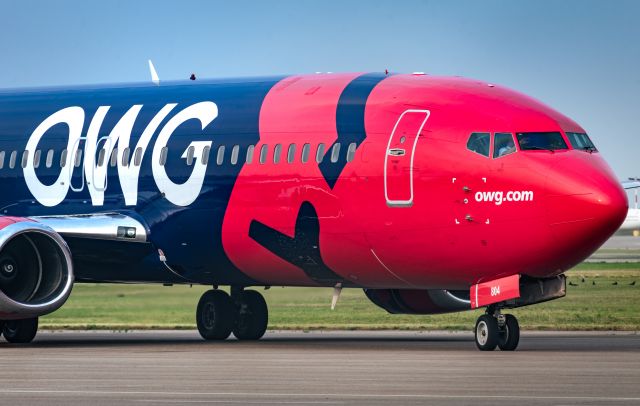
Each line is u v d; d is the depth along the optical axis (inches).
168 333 5068.9
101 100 4483.3
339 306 6382.9
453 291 4170.8
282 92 4114.2
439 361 3169.3
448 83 3865.7
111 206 4298.7
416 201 3666.3
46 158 4463.6
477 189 3587.6
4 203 4525.1
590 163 3580.2
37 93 4653.1
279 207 3929.6
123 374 2834.6
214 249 4114.2
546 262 3550.7
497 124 3634.4
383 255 3762.3
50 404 2271.2
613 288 7047.2
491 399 2326.5
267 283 4197.8
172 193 4170.8
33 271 4035.4
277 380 2682.1
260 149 4008.4
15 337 4471.0
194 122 4200.3
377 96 3882.9
